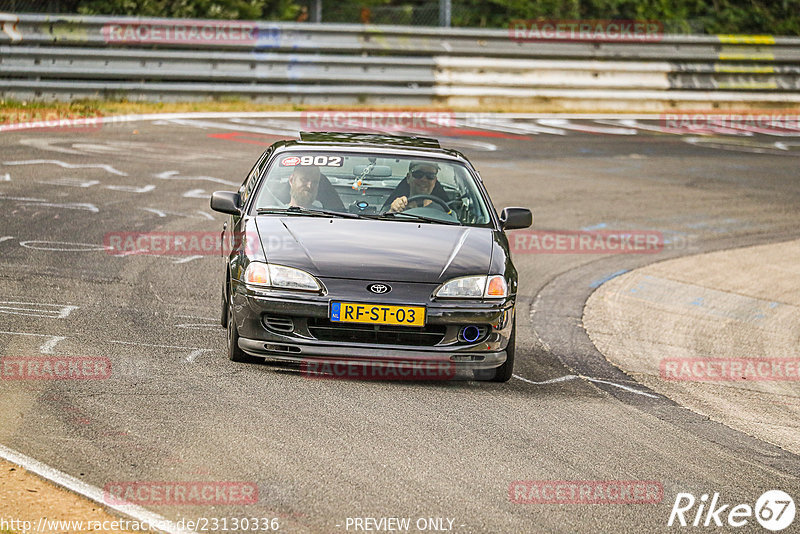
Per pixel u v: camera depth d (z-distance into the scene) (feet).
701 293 124.06
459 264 75.66
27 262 106.11
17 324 82.94
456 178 88.38
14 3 260.83
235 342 75.20
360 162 88.07
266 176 86.53
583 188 185.06
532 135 240.53
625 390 81.20
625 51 287.69
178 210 140.97
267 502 50.88
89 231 123.75
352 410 66.85
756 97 301.84
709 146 244.22
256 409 65.26
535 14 330.95
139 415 62.34
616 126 264.93
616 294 120.37
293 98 255.50
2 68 227.61
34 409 62.13
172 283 103.45
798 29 349.41
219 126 219.82
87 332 82.28
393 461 58.13
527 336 98.02
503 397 74.33
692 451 66.18
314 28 255.91
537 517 52.11
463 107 271.49
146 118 223.10
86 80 237.45
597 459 62.18
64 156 172.96
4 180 149.28
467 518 51.08
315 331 72.59
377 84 263.29
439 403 70.69
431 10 333.62
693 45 293.23
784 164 226.38
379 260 74.84
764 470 63.72
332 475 55.21
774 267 139.95
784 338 107.14
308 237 77.36
